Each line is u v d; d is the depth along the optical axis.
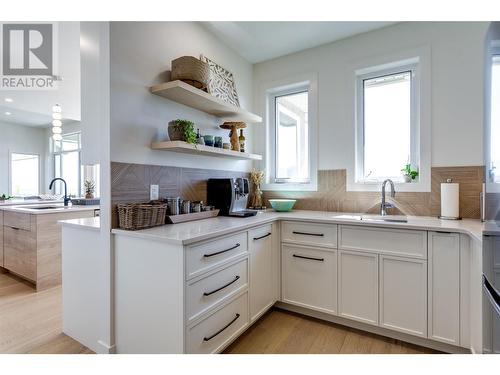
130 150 1.78
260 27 2.45
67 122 6.45
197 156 2.36
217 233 1.58
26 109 5.56
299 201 2.88
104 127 1.69
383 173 2.57
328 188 2.72
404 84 2.48
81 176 6.65
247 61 3.08
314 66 2.80
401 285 1.85
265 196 3.09
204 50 2.45
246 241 1.90
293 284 2.26
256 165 3.17
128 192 1.76
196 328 1.45
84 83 1.91
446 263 1.71
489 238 1.25
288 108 3.11
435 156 2.24
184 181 2.22
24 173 7.18
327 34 2.57
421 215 2.29
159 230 1.61
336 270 2.08
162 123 2.04
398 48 2.39
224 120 2.76
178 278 1.39
